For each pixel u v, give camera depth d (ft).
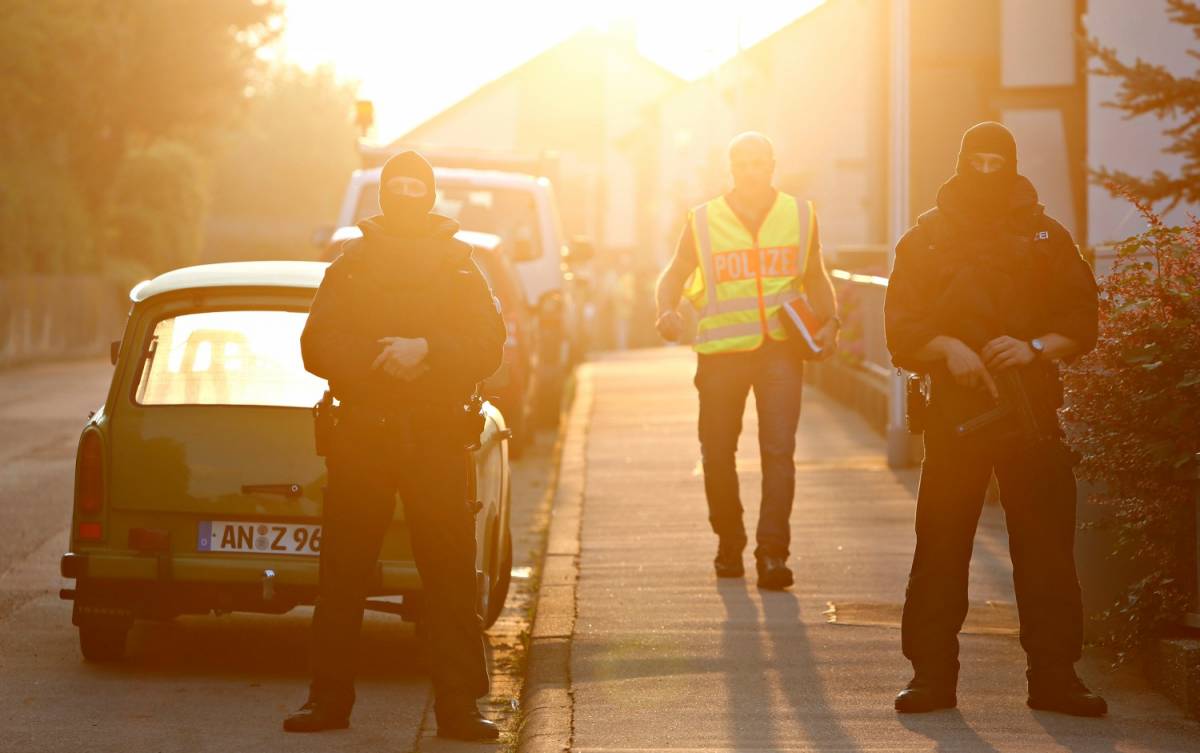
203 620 79.41
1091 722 56.03
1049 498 56.24
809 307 81.30
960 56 202.49
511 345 134.10
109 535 66.44
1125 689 60.23
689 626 72.08
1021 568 57.16
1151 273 66.08
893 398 119.55
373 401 55.21
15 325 325.83
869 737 54.49
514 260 158.81
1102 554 66.08
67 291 365.40
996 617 72.90
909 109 121.80
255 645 73.87
